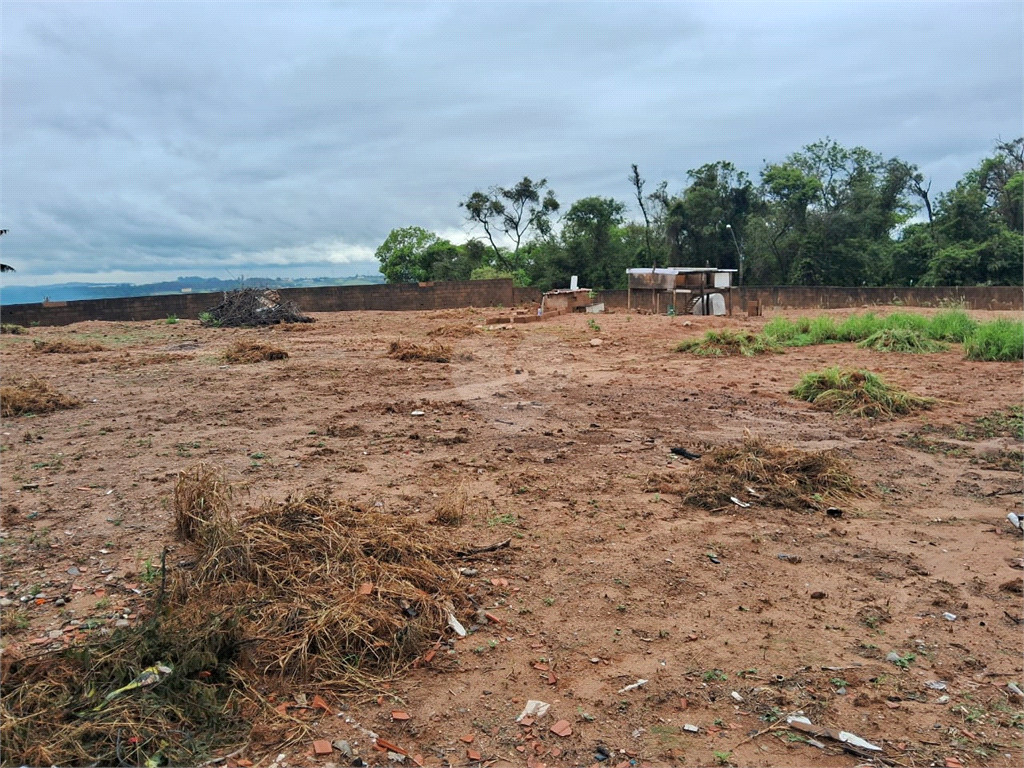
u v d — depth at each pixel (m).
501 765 3.00
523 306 32.97
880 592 4.58
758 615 4.27
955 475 7.05
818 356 15.18
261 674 3.50
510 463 7.26
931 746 3.13
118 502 5.98
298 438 8.20
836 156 51.97
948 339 17.00
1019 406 9.93
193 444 7.86
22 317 27.80
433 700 3.42
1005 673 3.68
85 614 4.09
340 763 2.98
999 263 40.25
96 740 2.95
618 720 3.30
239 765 2.94
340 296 33.72
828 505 6.15
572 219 52.38
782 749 3.11
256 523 4.75
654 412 9.79
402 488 6.40
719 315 26.81
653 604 4.38
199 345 18.33
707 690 3.52
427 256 60.84
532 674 3.65
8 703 3.10
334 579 4.21
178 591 4.14
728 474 6.60
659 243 53.59
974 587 4.65
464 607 4.27
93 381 12.24
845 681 3.60
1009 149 50.22
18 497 6.12
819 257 47.31
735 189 51.75
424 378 12.45
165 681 3.27
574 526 5.58
